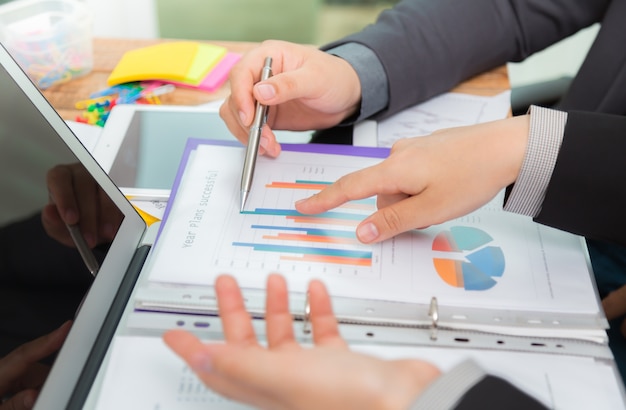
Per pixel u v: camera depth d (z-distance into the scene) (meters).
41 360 0.40
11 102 0.47
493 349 0.43
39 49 0.76
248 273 0.49
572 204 0.51
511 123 0.53
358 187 0.51
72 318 0.43
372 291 0.47
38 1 0.79
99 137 0.68
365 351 0.42
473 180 0.51
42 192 0.46
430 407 0.29
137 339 0.43
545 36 0.83
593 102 0.81
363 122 0.72
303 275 0.48
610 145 0.51
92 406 0.40
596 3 0.83
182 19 1.49
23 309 0.40
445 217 0.51
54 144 0.49
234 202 0.56
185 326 0.45
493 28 0.79
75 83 0.79
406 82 0.72
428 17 0.76
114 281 0.48
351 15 1.74
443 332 0.44
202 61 0.80
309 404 0.30
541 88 1.00
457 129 0.55
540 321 0.45
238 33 1.53
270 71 0.63
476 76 0.81
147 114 0.71
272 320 0.36
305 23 1.53
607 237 0.52
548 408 0.31
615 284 0.76
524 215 0.55
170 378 0.41
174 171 0.63
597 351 0.43
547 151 0.51
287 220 0.54
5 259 0.41
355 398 0.30
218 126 0.70
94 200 0.50
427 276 0.49
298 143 0.64
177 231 0.52
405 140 0.55
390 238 0.52
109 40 0.87
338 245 0.51
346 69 0.68
